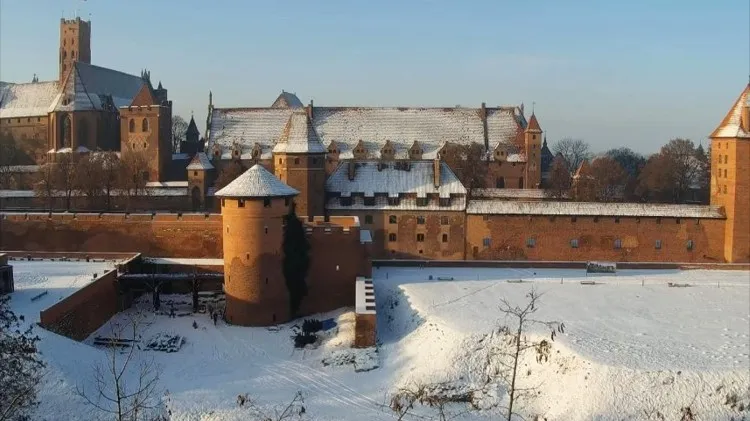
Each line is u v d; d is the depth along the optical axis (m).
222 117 152.50
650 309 70.12
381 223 100.44
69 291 70.62
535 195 128.12
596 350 56.06
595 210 97.06
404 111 151.88
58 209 131.62
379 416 50.59
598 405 50.00
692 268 90.81
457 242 99.19
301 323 76.31
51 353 53.50
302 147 99.44
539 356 56.59
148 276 78.31
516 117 150.62
